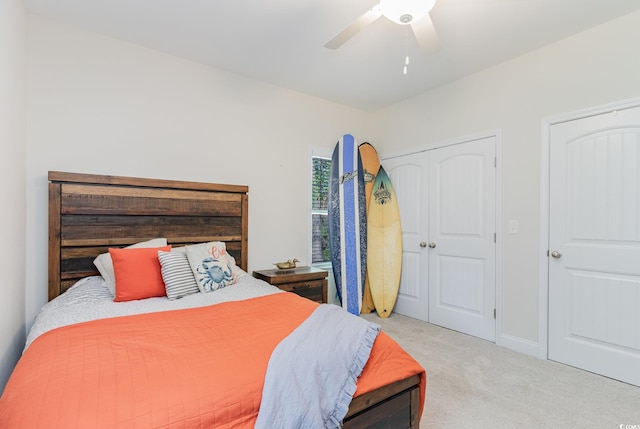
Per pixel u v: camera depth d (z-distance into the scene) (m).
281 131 3.48
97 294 2.00
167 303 1.89
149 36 2.51
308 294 3.12
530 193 2.70
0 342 1.53
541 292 2.62
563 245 2.52
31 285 2.21
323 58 2.84
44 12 2.22
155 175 2.72
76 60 2.40
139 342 1.26
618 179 2.26
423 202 3.59
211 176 3.02
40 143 2.27
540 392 2.07
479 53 2.72
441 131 3.40
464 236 3.20
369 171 3.96
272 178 3.41
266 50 2.71
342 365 1.24
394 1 1.65
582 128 2.42
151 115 2.71
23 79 2.08
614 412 1.85
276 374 1.08
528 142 2.71
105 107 2.51
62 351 1.16
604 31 2.30
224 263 2.44
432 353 2.68
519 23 2.29
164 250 2.21
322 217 3.85
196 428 0.89
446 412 1.84
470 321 3.13
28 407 0.85
